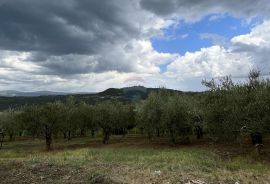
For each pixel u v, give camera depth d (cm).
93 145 4688
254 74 3050
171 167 1888
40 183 1488
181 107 4181
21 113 4831
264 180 1625
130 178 1584
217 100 3122
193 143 4097
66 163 2014
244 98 2875
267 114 2647
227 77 3262
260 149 3066
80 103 6125
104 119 5172
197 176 1622
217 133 3152
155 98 4547
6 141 6488
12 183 1509
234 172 1834
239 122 2817
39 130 4659
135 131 7388
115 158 2444
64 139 6425
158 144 4262
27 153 3788
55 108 4875
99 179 1501
